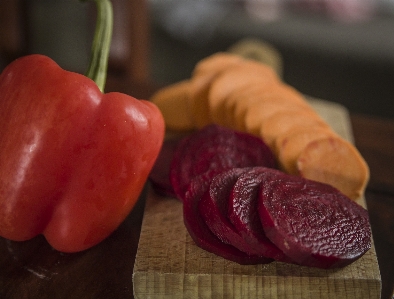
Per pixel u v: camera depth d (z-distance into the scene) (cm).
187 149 34
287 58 78
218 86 42
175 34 84
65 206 30
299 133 37
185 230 32
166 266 29
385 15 85
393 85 74
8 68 29
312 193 30
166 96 44
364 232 29
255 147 35
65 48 75
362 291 28
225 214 29
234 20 83
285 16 85
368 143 44
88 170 29
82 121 28
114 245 32
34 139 28
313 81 78
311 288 29
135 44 60
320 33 79
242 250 29
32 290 29
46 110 28
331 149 35
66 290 29
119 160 29
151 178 34
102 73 31
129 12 58
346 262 28
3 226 30
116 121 29
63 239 31
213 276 29
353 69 75
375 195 38
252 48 56
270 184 30
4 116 28
